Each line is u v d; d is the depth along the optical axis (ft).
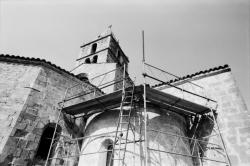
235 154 28.68
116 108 33.09
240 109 31.73
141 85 27.61
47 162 29.81
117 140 26.99
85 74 66.59
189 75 39.55
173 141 29.48
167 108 32.55
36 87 32.86
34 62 35.58
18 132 28.02
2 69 34.30
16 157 26.48
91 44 84.23
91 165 28.96
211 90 36.09
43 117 31.40
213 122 32.73
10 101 30.48
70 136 33.71
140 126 28.22
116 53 83.71
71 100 37.22
